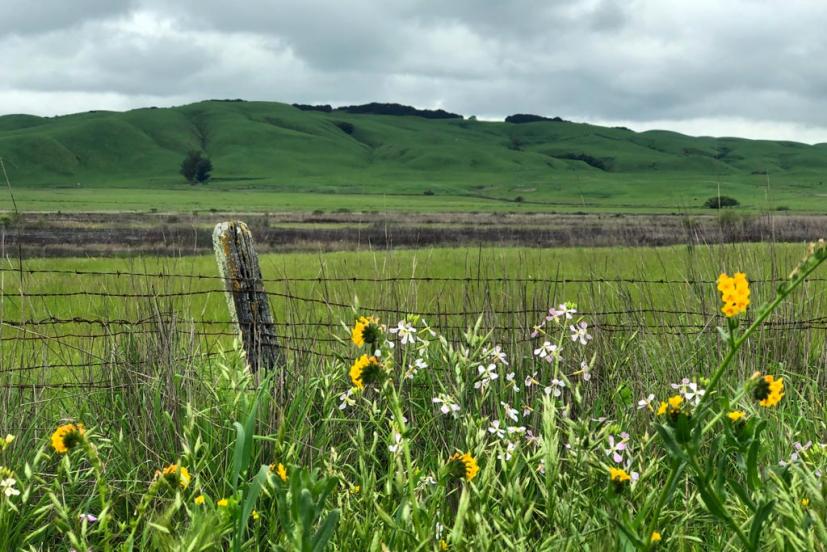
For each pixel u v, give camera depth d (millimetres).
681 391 3609
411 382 4520
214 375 5004
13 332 6887
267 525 3572
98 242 34750
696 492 3328
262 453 4133
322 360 4902
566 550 2918
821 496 2715
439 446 4203
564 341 4887
